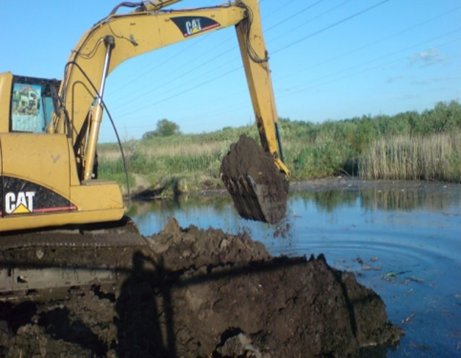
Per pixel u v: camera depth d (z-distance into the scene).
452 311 6.70
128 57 7.41
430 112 27.19
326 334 5.84
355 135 26.80
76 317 5.54
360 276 8.09
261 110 8.51
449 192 15.61
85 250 6.42
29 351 4.73
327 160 22.92
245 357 5.16
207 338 5.57
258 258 6.73
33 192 5.96
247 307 5.79
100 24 7.12
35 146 6.03
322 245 9.98
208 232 7.39
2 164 5.82
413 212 12.75
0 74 6.45
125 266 6.52
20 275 6.09
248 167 7.70
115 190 6.46
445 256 8.95
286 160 23.42
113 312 5.80
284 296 6.04
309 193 17.28
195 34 7.91
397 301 7.07
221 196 19.02
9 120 6.46
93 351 4.93
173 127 64.50
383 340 5.99
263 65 8.48
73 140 6.86
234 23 8.27
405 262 8.73
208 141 34.16
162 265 6.58
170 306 5.73
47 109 7.09
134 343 5.29
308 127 33.31
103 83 7.06
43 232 6.34
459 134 19.86
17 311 5.97
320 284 6.33
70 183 6.19
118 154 30.53
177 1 7.97
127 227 6.88
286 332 5.70
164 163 27.02
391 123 26.81
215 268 6.17
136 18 7.42
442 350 5.73
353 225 11.62
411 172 19.27
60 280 6.25
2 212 5.81
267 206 7.63
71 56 6.93
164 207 16.78
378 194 16.05
